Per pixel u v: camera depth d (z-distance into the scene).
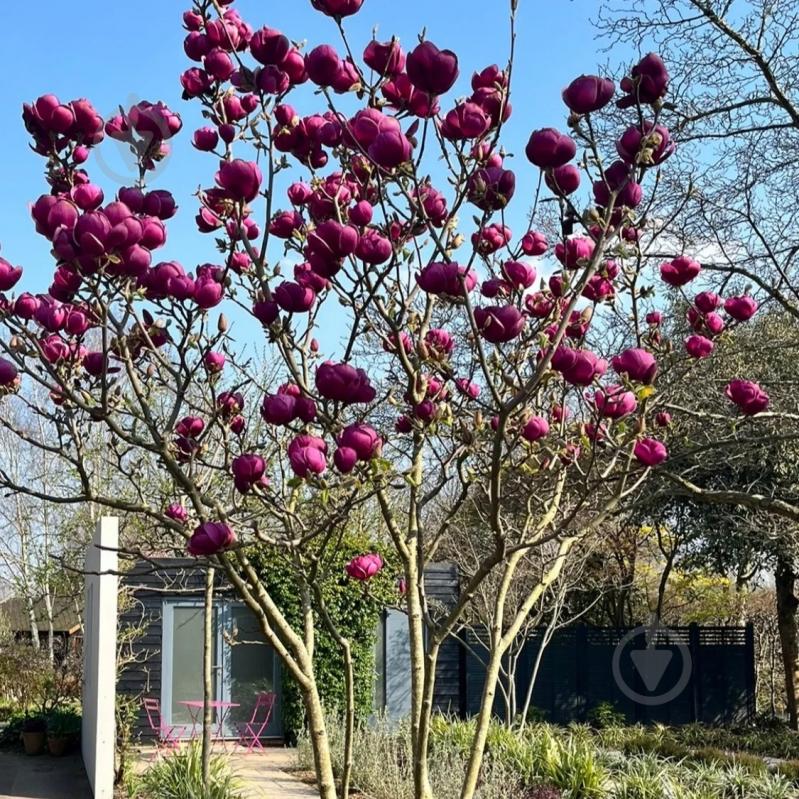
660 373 3.26
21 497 19.09
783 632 16.39
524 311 2.80
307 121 2.61
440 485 2.82
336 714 11.34
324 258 2.33
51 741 11.94
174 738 12.38
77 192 2.30
